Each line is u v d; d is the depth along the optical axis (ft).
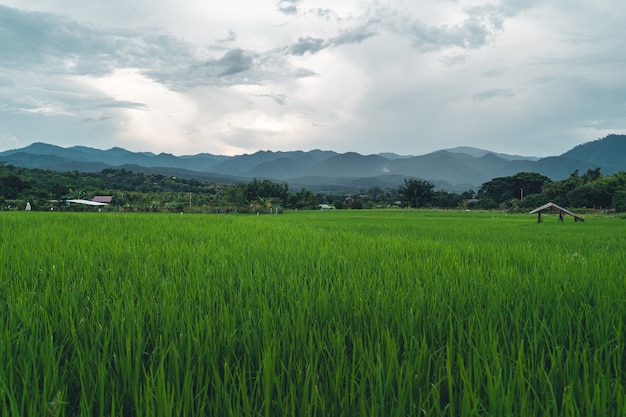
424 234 41.93
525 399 5.66
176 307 9.54
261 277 13.65
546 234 43.39
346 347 7.95
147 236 29.32
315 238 30.07
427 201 338.95
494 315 9.48
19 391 6.15
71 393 6.50
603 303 10.25
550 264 18.24
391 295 11.25
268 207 211.20
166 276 14.29
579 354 7.22
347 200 429.79
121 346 7.23
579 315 9.44
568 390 6.16
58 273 13.73
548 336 8.42
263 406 5.74
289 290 11.57
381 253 21.22
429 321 9.24
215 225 44.34
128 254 19.15
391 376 6.28
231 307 10.17
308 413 5.45
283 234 33.71
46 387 5.81
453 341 8.18
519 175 344.49
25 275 13.37
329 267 16.46
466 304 10.80
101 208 175.01
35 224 39.32
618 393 5.54
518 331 8.40
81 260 16.47
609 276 13.71
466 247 26.17
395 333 8.58
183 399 5.77
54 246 21.25
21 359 6.91
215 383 6.35
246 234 32.73
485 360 6.58
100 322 8.75
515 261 19.71
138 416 5.50
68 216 59.16
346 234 35.35
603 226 64.49
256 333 8.04
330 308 10.19
